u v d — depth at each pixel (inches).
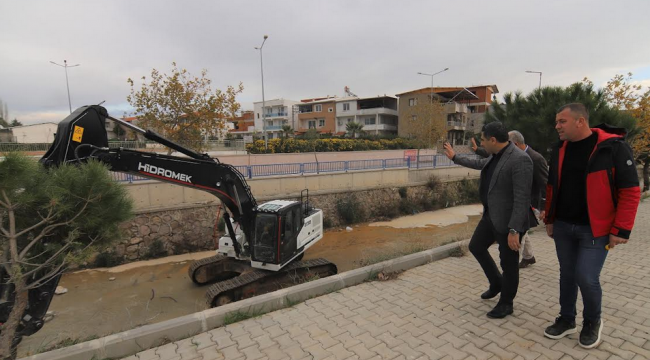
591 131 109.7
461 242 237.6
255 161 841.5
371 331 130.6
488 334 125.3
